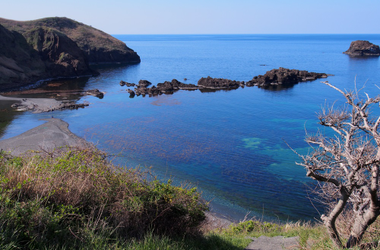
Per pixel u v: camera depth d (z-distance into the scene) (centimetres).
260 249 742
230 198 1758
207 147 2570
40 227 481
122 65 9725
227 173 2077
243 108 4088
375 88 5147
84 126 3172
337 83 5953
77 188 599
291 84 6156
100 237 508
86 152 770
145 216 636
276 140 2750
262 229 1126
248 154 2422
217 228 1161
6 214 460
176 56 13088
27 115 3575
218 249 685
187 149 2517
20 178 563
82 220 536
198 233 735
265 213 1612
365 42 12756
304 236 761
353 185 502
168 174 2022
